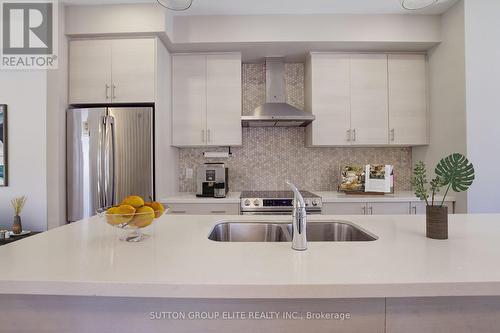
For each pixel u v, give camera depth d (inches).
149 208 41.2
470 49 92.4
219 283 27.4
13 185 97.7
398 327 29.8
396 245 39.4
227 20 103.2
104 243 40.8
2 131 97.5
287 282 27.5
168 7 59.0
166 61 107.3
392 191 109.3
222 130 111.4
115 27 94.9
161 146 100.9
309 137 115.3
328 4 96.9
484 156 92.6
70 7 95.7
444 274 29.1
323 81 111.0
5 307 30.8
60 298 30.7
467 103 92.6
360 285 27.2
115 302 30.5
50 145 94.4
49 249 37.9
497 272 29.6
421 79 111.5
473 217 57.4
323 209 101.3
